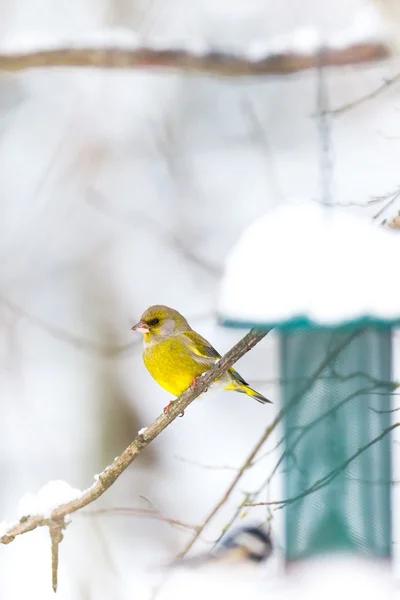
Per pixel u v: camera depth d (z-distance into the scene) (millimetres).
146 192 17625
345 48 10500
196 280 16859
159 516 7719
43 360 17469
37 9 17078
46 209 17969
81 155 17953
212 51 10891
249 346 6594
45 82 17750
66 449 16688
